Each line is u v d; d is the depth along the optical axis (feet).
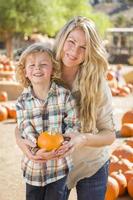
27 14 113.09
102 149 14.39
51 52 13.85
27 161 13.73
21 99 13.75
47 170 13.56
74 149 13.37
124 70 110.93
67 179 14.17
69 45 13.76
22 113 13.64
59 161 13.57
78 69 14.05
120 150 26.27
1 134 37.14
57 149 12.94
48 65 13.62
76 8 134.82
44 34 123.24
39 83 13.52
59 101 13.53
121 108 51.34
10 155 30.58
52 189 13.66
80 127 13.87
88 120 13.79
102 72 13.85
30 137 13.35
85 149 14.07
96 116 13.96
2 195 23.26
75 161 14.21
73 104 13.60
